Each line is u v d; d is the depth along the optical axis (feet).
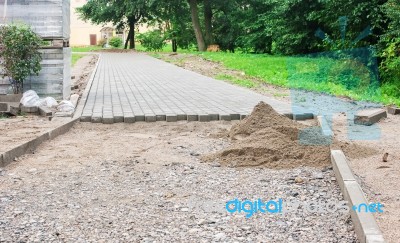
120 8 182.70
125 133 31.86
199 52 136.67
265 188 19.83
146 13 187.42
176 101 44.32
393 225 15.17
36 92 43.29
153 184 20.62
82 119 35.29
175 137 30.50
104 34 257.55
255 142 24.90
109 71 84.89
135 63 107.65
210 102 43.50
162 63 105.81
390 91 62.08
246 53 132.26
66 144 28.35
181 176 21.74
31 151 26.43
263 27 127.13
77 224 16.25
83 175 21.99
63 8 43.52
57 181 21.09
